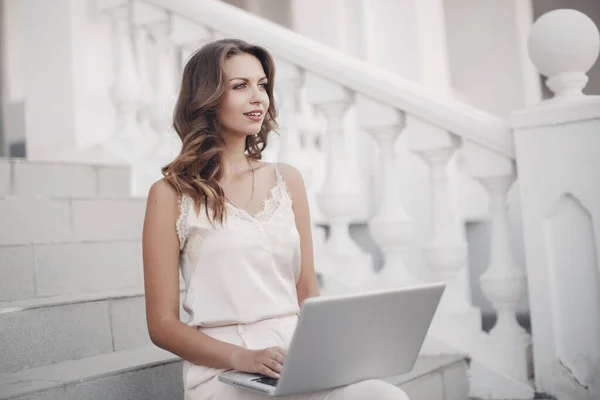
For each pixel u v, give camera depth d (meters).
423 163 3.56
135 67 3.26
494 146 2.35
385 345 1.46
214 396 1.53
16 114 4.73
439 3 3.90
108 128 3.32
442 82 3.86
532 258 2.26
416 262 3.56
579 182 2.17
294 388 1.35
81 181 2.85
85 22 3.25
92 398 1.73
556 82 2.28
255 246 1.67
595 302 2.17
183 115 1.83
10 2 6.58
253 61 1.81
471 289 3.96
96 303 2.11
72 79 3.21
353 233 3.81
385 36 3.83
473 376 2.42
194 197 1.67
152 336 1.61
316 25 3.99
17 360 1.89
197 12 2.90
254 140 1.98
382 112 2.57
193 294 1.65
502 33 4.31
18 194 2.63
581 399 2.18
